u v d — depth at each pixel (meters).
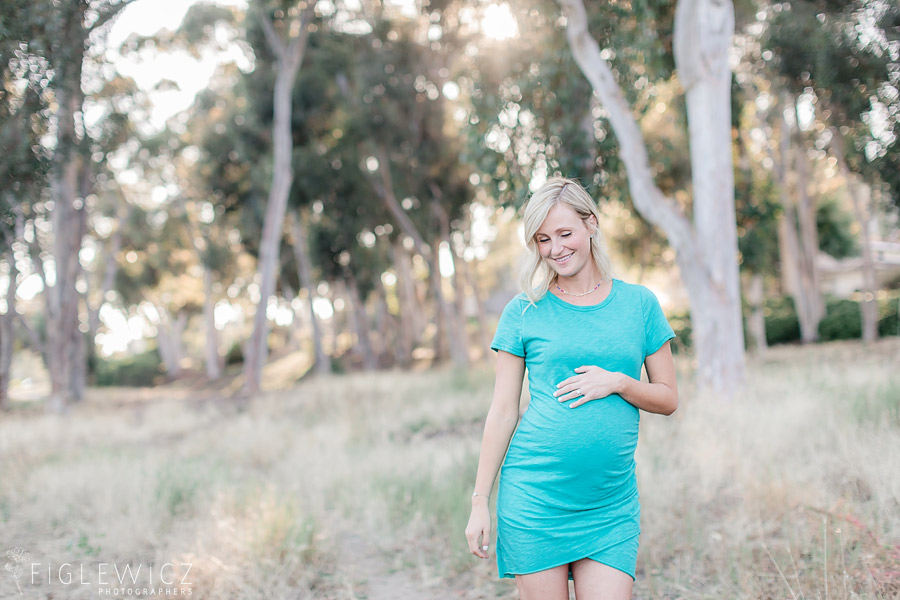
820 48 9.23
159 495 5.60
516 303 2.10
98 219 29.28
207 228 32.53
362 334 28.03
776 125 18.88
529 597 1.95
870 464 4.29
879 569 3.11
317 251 25.45
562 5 7.92
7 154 6.06
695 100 8.41
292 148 21.95
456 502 4.94
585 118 9.91
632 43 8.87
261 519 4.49
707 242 8.34
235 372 37.75
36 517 5.38
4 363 19.17
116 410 18.69
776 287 28.02
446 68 20.27
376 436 9.41
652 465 5.23
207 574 3.78
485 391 12.41
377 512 5.24
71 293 17.83
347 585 3.89
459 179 21.58
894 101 8.95
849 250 30.97
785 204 19.47
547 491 1.94
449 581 3.95
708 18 8.16
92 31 7.03
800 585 3.04
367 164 23.27
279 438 9.68
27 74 5.96
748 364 13.91
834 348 17.31
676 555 3.82
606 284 2.09
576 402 1.93
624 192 10.45
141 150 24.17
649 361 2.07
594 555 1.91
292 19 18.67
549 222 2.00
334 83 21.70
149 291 38.03
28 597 3.69
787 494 4.21
